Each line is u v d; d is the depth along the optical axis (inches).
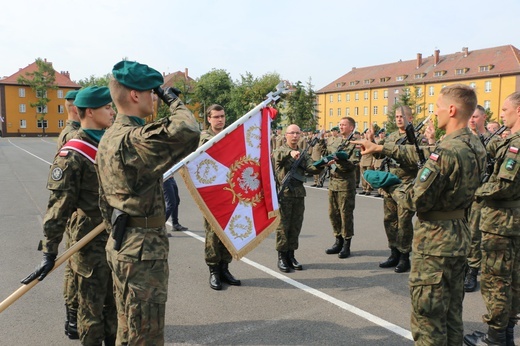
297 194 204.7
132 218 91.8
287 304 168.1
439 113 112.8
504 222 129.4
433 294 106.1
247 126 139.8
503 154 133.6
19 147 1454.2
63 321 153.2
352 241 264.8
